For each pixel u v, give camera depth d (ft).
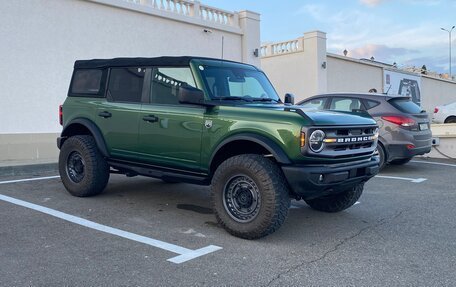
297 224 18.10
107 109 20.56
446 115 58.34
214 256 14.21
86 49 37.86
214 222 18.12
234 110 16.48
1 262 13.44
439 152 39.50
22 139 33.65
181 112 17.74
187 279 12.39
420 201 22.24
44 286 11.82
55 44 35.68
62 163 22.30
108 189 24.18
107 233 16.47
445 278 12.56
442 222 18.44
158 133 18.42
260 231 15.29
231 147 16.89
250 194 15.64
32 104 34.47
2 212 19.11
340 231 17.13
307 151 14.83
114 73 20.94
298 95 67.00
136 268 13.12
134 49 41.65
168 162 18.30
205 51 48.98
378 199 22.67
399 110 29.63
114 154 20.45
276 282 12.27
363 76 76.07
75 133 23.02
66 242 15.38
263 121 15.62
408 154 29.27
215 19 50.37
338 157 15.81
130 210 19.83
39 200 21.35
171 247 15.02
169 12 44.37
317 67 64.28
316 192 15.31
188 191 23.93
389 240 16.06
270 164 15.38
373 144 17.88
